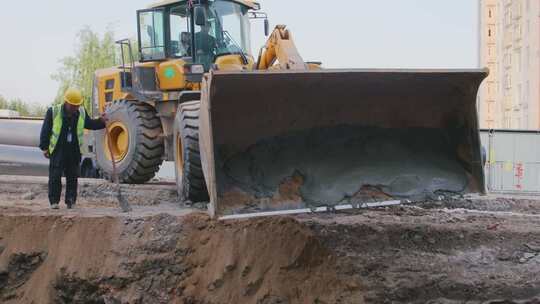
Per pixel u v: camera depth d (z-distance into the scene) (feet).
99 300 24.57
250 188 22.04
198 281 23.48
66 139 29.71
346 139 23.48
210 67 34.78
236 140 22.43
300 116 23.03
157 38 36.81
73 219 26.55
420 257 22.50
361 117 23.54
